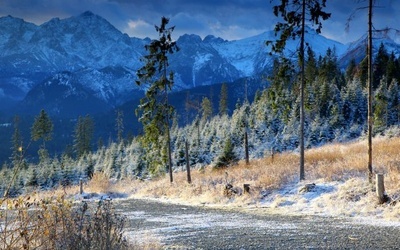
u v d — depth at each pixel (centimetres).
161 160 3728
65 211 734
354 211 1493
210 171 3719
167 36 3394
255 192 2133
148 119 3438
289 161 3138
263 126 6250
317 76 6981
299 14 2328
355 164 2169
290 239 1010
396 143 3044
